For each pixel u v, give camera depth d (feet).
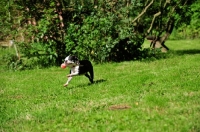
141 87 37.63
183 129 22.72
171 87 36.27
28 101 36.52
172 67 49.44
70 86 43.04
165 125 23.84
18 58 66.59
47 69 62.08
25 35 66.74
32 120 29.19
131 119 26.23
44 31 63.77
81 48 64.08
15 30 65.98
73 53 65.36
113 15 66.13
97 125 25.64
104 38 64.85
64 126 26.40
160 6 79.87
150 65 57.88
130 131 23.75
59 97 37.06
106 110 29.66
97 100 33.83
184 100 30.66
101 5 68.80
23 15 67.00
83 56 65.16
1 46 102.22
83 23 66.03
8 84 48.57
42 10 67.62
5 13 67.31
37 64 66.74
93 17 65.05
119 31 65.62
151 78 41.75
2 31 67.00
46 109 31.86
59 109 31.53
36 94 40.34
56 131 25.43
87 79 47.16
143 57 69.56
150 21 90.99
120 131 24.04
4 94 41.57
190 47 130.11
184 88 35.24
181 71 43.86
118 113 28.04
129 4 72.02
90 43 64.03
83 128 25.41
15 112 32.37
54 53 64.49
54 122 27.71
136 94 34.73
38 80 49.75
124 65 60.13
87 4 69.26
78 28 65.67
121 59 68.90
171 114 26.76
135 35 68.03
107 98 34.06
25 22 68.08
